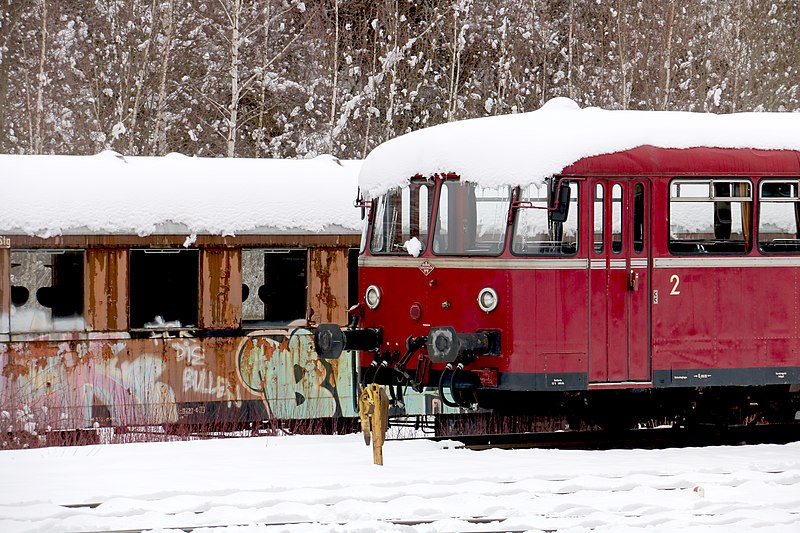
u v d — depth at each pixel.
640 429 57.69
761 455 48.59
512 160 51.19
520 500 39.72
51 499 39.00
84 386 60.91
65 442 58.41
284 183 65.94
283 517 36.78
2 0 119.19
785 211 54.78
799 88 146.62
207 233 63.16
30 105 118.62
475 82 130.25
